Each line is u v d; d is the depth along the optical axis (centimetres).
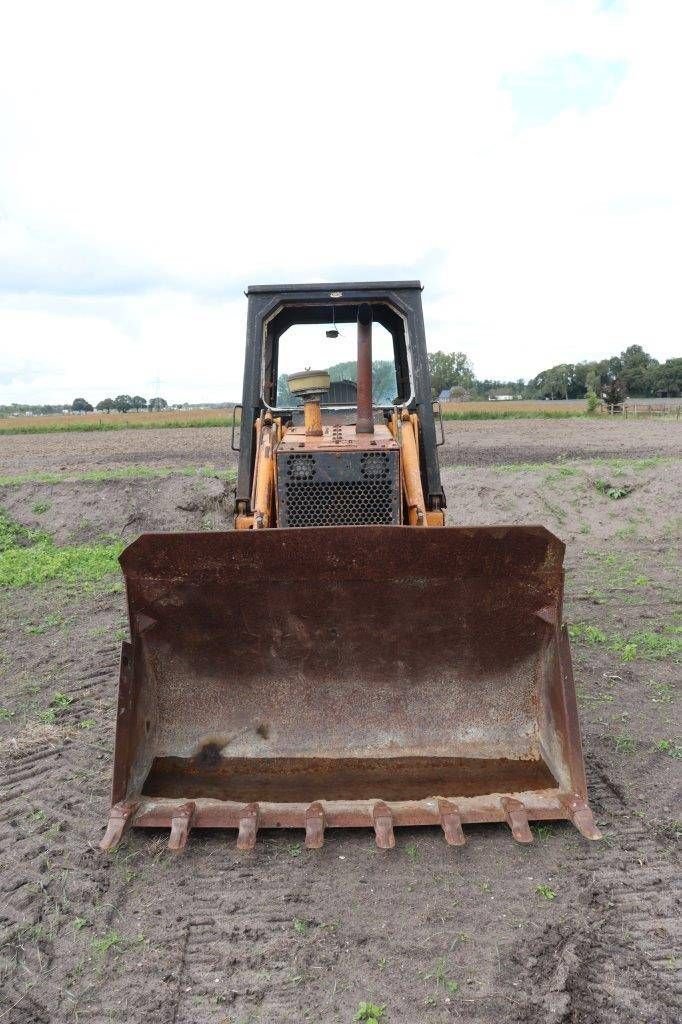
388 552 347
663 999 250
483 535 338
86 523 1079
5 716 502
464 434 2934
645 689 516
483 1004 250
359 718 376
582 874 314
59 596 794
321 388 453
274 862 329
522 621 362
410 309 526
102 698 529
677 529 1027
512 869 319
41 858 338
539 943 276
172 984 263
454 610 364
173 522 1088
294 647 374
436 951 275
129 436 3575
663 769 404
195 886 315
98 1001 257
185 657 375
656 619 676
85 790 402
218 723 376
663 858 326
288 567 351
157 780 356
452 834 315
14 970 272
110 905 305
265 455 459
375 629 370
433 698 376
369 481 418
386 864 325
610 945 275
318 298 529
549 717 358
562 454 2012
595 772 402
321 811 324
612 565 891
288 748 371
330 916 295
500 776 352
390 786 348
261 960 273
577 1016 244
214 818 326
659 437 2580
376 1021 244
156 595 358
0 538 1031
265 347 557
